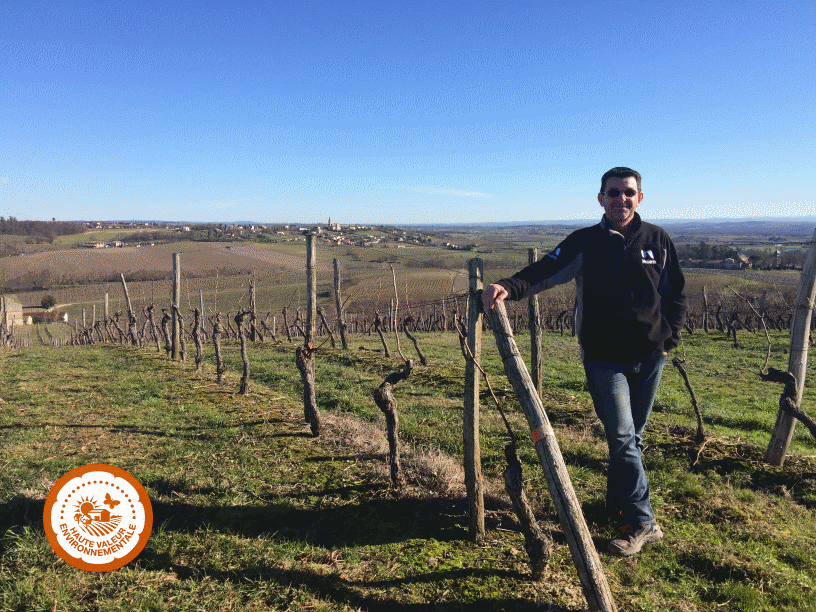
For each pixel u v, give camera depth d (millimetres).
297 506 4508
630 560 3807
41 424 7164
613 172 3584
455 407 8781
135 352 16219
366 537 4066
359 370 13234
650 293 3600
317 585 3438
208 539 3930
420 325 33781
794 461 6051
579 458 6051
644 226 3660
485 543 3912
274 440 6285
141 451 5977
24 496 4363
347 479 5031
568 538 2811
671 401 10992
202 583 3398
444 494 4699
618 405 3682
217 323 10508
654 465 5953
